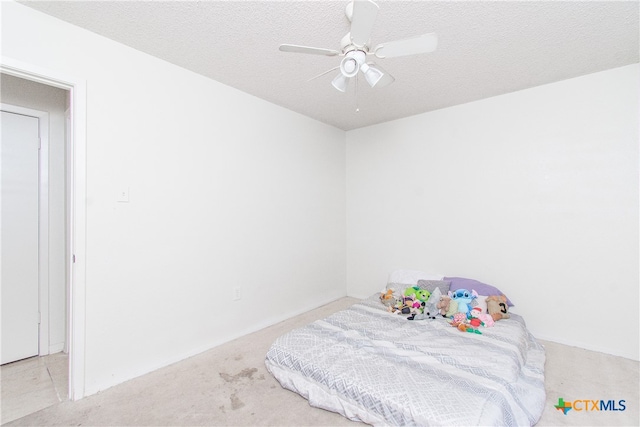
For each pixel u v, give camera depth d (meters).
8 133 2.37
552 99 2.70
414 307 2.75
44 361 2.39
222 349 2.54
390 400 1.51
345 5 1.67
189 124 2.44
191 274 2.45
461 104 3.19
